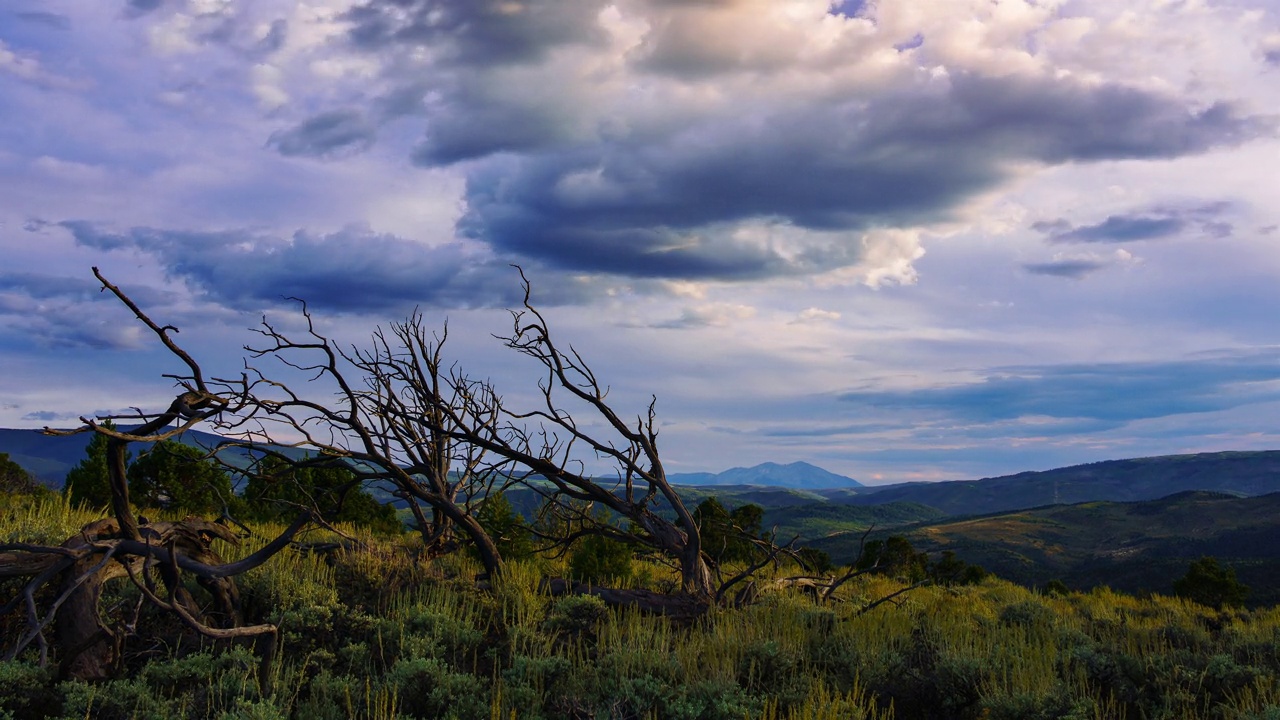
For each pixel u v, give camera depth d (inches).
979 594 756.0
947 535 6318.9
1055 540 6328.7
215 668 269.9
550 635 339.9
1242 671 314.0
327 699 245.0
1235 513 6269.7
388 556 413.7
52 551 265.7
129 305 282.4
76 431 259.9
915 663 331.6
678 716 240.1
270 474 445.1
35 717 236.1
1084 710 262.1
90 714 232.4
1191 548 5285.4
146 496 672.4
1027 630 427.5
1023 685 281.7
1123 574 3378.4
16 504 521.3
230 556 398.9
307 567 401.1
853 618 406.9
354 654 290.2
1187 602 749.9
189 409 299.4
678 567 514.3
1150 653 348.8
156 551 291.3
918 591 665.6
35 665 260.7
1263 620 562.6
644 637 329.1
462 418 497.7
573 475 488.4
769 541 518.0
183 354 300.5
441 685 259.1
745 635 338.3
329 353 415.5
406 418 470.6
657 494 504.1
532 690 259.8
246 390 327.3
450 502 445.7
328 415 422.3
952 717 278.4
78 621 271.3
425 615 330.6
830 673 312.8
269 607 337.7
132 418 287.0
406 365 500.1
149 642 301.1
